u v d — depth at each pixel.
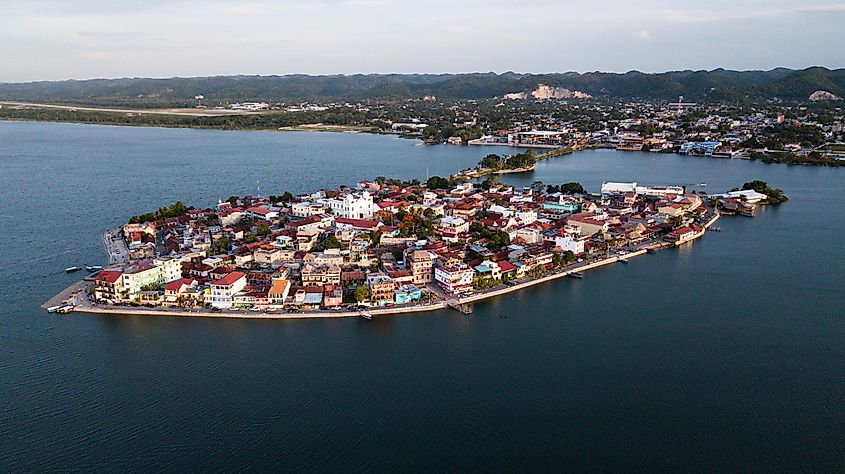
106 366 187.50
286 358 193.25
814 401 171.88
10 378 180.62
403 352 198.50
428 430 158.38
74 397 171.12
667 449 151.62
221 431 157.12
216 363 189.50
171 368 186.62
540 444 153.25
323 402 169.75
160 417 162.50
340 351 198.38
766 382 181.88
